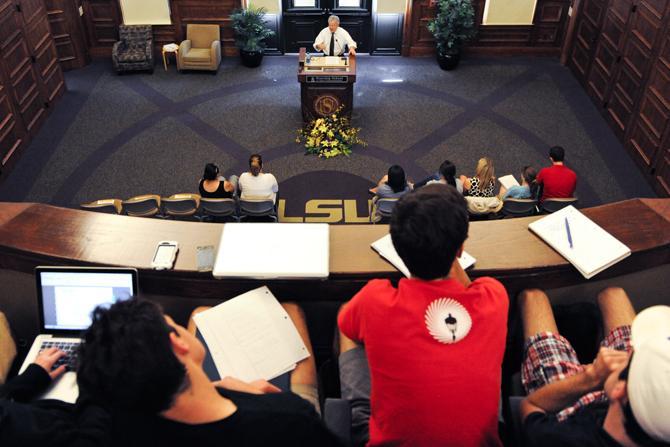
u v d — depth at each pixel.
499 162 7.62
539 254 2.39
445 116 8.59
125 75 9.80
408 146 7.92
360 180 7.25
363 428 1.89
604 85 8.54
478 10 9.96
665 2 6.85
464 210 1.44
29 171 7.36
